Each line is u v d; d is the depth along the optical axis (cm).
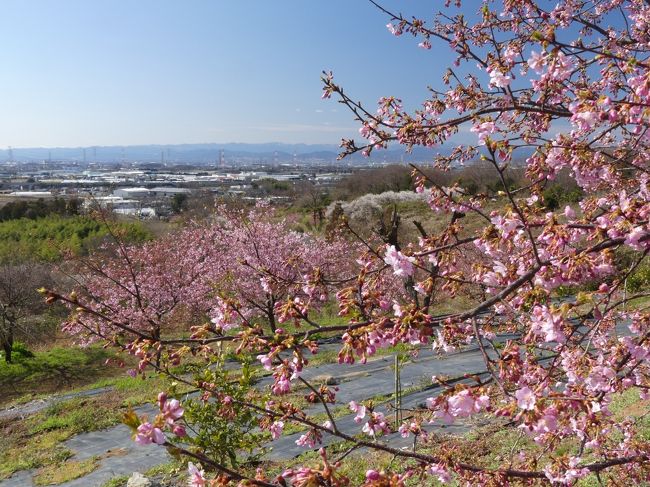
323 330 251
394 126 376
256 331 255
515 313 340
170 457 881
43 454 962
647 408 619
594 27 359
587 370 282
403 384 1075
